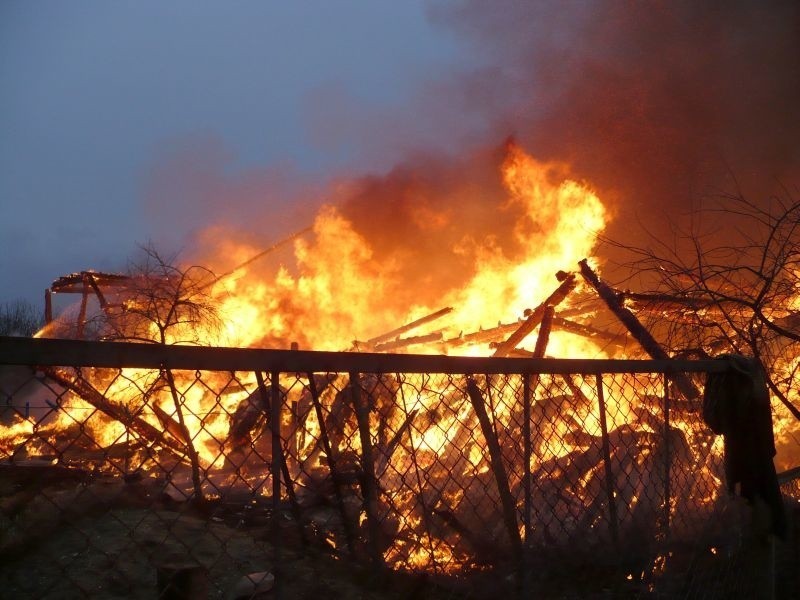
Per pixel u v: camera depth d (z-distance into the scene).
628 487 4.17
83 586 3.14
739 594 3.65
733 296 5.63
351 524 3.10
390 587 3.10
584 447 4.57
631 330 7.88
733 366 3.40
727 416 3.40
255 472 6.12
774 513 3.33
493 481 4.14
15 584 2.97
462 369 2.42
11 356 1.48
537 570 3.46
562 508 4.03
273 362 1.94
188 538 3.72
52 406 1.67
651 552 3.79
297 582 2.90
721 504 4.07
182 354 1.74
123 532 3.76
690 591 3.58
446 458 4.21
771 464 3.36
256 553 3.33
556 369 2.77
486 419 3.22
